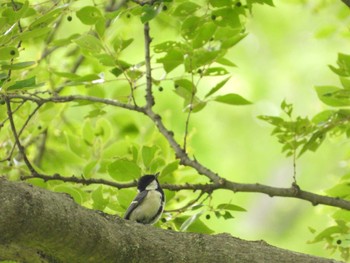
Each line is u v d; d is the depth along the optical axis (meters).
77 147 11.34
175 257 7.52
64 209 6.94
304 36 20.53
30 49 13.75
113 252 7.25
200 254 7.59
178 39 15.93
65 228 6.89
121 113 13.47
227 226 19.84
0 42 8.30
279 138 10.15
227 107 20.02
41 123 11.86
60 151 12.43
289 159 20.50
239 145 20.11
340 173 20.22
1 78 8.28
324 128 9.99
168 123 13.62
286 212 22.23
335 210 11.05
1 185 6.66
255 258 7.66
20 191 6.71
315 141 10.26
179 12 9.77
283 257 7.73
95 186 11.17
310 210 22.03
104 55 9.73
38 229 6.74
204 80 19.52
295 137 10.02
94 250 7.13
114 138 13.34
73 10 9.66
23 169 10.75
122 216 10.02
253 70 20.61
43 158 12.48
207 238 7.72
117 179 9.76
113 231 7.34
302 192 9.98
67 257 7.12
